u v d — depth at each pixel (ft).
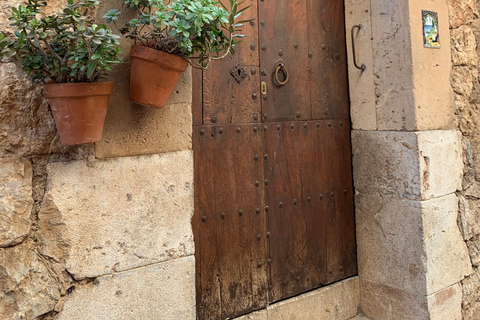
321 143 9.00
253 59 7.97
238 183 7.73
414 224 8.25
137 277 5.31
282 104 8.38
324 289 8.84
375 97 8.90
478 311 9.19
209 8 4.52
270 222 8.14
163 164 5.55
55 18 4.14
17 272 4.62
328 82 9.14
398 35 8.41
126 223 5.24
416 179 8.20
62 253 4.86
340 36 9.35
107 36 4.13
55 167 4.83
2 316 4.51
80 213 4.95
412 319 8.36
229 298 7.53
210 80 7.41
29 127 4.76
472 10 9.62
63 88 4.13
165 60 4.68
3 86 4.62
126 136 5.26
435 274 8.27
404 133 8.38
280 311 8.13
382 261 8.90
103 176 5.10
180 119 5.73
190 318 5.71
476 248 9.22
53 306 4.80
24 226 4.67
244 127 7.84
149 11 5.14
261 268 7.98
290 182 8.48
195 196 7.18
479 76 9.66
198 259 7.17
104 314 5.08
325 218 9.00
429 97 8.47
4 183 4.60
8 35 4.55
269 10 8.20
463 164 9.11
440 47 8.75
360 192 9.32
